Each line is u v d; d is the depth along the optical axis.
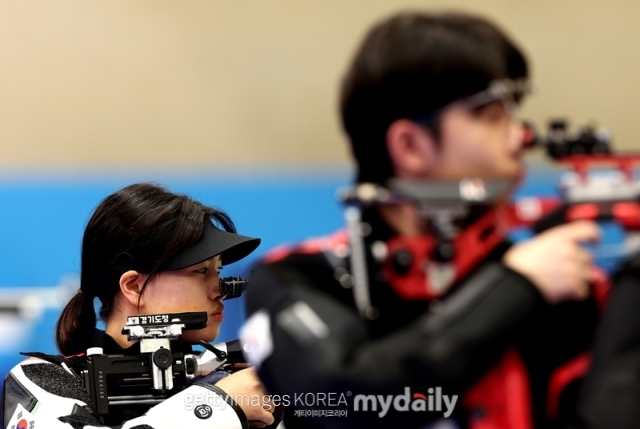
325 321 3.06
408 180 3.13
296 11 10.87
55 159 10.70
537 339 3.02
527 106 10.03
